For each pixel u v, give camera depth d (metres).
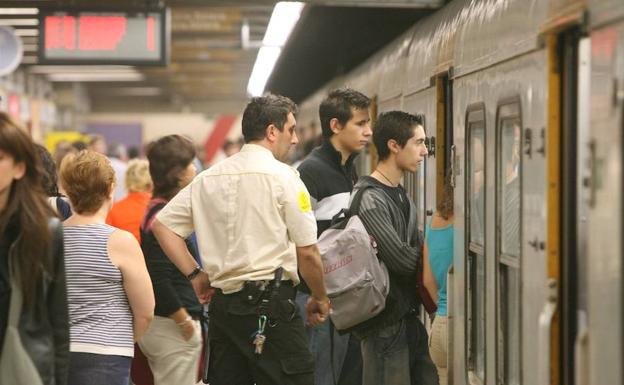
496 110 12.17
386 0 18.16
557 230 10.01
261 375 11.95
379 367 13.20
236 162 12.20
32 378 8.92
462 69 14.11
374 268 12.88
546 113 10.13
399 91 19.28
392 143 13.38
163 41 26.86
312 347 14.92
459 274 14.00
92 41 26.73
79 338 11.17
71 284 11.19
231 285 11.94
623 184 8.02
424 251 13.20
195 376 14.45
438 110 15.82
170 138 14.45
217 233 12.12
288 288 12.02
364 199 13.16
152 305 11.57
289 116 12.41
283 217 12.02
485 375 12.88
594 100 8.76
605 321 8.35
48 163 14.21
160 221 12.45
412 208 13.78
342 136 14.87
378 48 31.78
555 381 9.92
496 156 12.20
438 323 14.38
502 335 12.16
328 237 13.12
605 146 8.43
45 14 26.56
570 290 9.98
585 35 9.61
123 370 11.41
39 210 9.08
